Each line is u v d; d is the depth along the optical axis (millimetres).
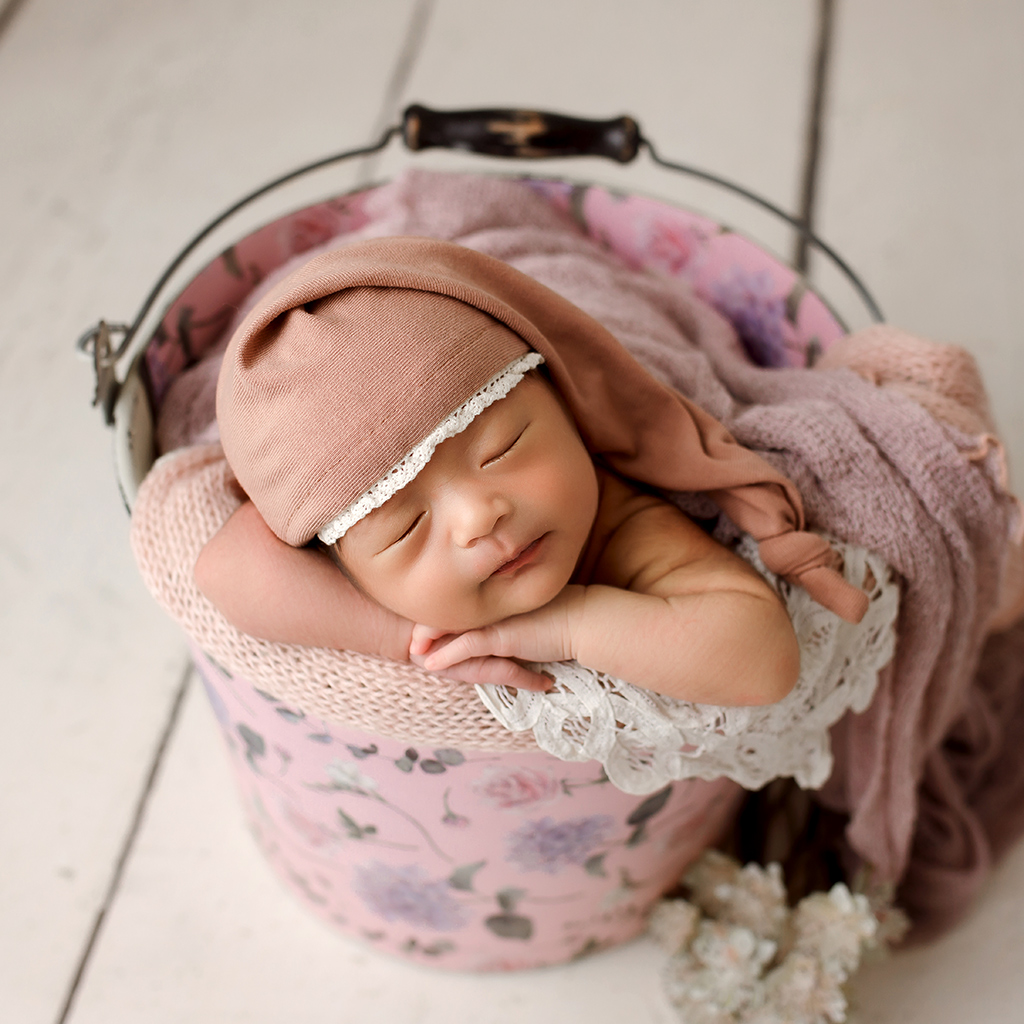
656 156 1116
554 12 2041
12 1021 1089
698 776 878
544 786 846
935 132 1833
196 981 1126
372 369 666
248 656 793
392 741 803
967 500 873
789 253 1694
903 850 1070
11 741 1286
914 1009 1106
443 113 1103
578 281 1086
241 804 1208
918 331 1602
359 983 1135
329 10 2057
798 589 818
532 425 708
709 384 956
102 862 1207
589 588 768
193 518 822
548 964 1140
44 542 1438
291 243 1183
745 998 1021
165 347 1071
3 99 1907
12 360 1587
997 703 1286
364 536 690
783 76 1918
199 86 1931
